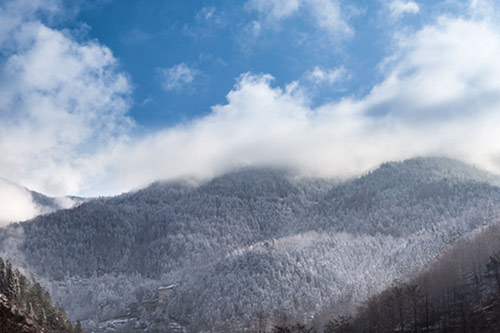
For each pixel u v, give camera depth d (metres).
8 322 68.12
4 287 164.50
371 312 191.88
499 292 169.38
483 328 146.12
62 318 180.25
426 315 167.75
